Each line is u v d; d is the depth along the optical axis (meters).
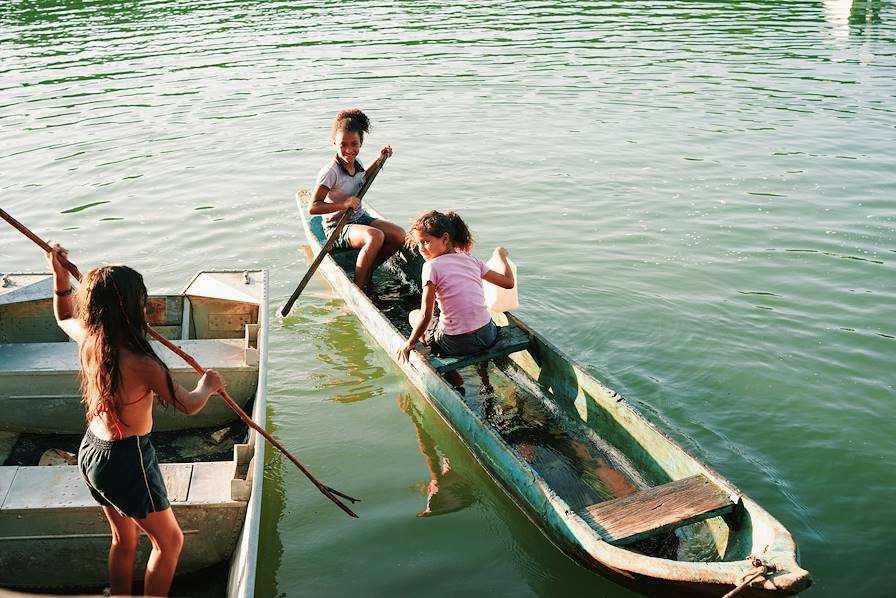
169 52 16.03
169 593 4.10
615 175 9.95
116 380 3.33
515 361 6.12
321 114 12.24
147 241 8.41
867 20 18.23
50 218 8.90
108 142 11.18
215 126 11.80
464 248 5.81
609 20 18.45
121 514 3.60
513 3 20.50
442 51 15.76
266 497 4.97
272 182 9.92
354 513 4.83
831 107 12.27
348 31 17.69
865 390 5.76
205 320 6.16
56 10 20.56
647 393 5.79
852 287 7.21
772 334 6.52
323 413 5.82
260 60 15.32
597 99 12.83
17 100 13.03
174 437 5.37
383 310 7.19
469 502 4.93
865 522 4.58
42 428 5.29
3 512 3.94
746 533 4.03
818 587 4.15
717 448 5.20
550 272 7.68
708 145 10.87
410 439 5.54
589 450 5.21
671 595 3.83
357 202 6.90
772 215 8.75
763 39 16.58
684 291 7.26
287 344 6.73
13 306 5.82
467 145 11.01
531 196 9.42
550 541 4.53
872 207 8.84
